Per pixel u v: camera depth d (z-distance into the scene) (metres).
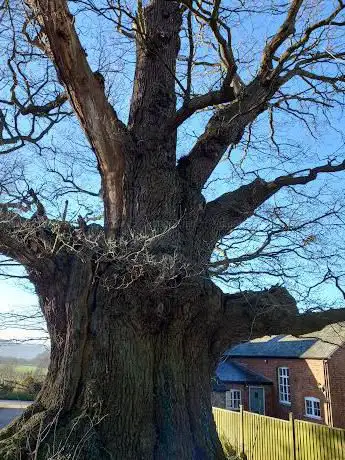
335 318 6.82
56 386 6.14
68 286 6.46
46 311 6.61
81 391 6.04
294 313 6.81
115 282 6.29
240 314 6.88
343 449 11.57
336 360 22.98
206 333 6.83
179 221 6.66
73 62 6.35
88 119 6.81
